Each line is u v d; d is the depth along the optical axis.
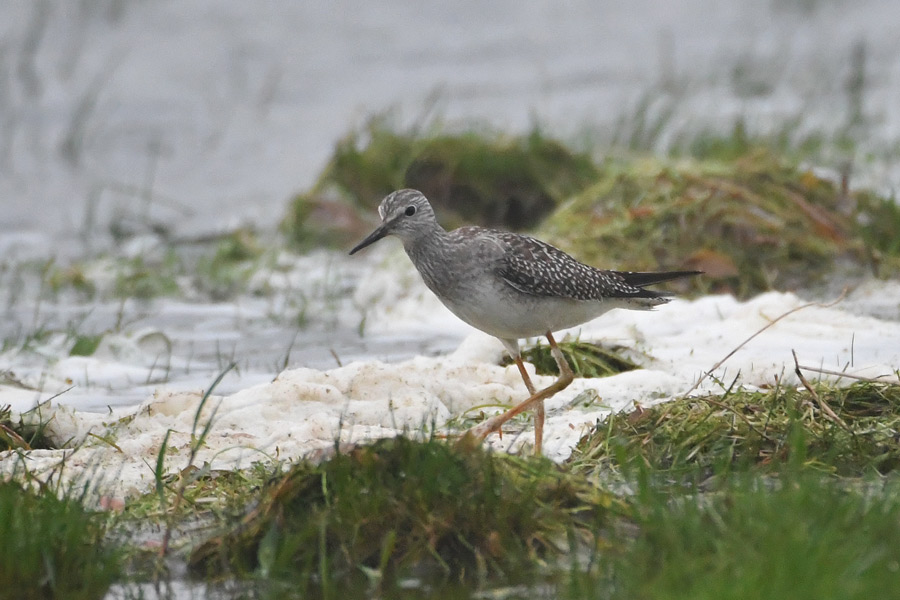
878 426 8.41
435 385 9.84
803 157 19.69
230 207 21.05
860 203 15.80
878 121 23.73
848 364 10.18
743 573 6.11
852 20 35.12
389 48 31.38
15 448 8.95
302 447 8.62
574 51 31.66
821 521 6.62
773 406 8.65
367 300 14.90
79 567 6.98
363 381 9.73
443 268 9.50
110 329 13.67
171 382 11.40
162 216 20.67
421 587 6.92
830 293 14.15
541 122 23.77
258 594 6.91
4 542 6.84
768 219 15.09
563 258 9.59
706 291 14.30
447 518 7.18
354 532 7.15
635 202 15.55
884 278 14.46
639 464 7.71
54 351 12.77
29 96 26.94
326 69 29.66
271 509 7.36
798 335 11.53
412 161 18.89
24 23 30.72
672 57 30.95
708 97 27.03
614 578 6.56
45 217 20.66
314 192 19.09
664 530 6.71
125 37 30.80
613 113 25.27
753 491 7.15
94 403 10.55
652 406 8.91
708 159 18.95
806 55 31.00
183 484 7.76
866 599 5.88
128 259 17.83
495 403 9.87
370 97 27.48
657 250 14.80
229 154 23.97
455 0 34.81
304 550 7.19
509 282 9.29
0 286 16.47
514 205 18.75
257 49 30.61
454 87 28.16
